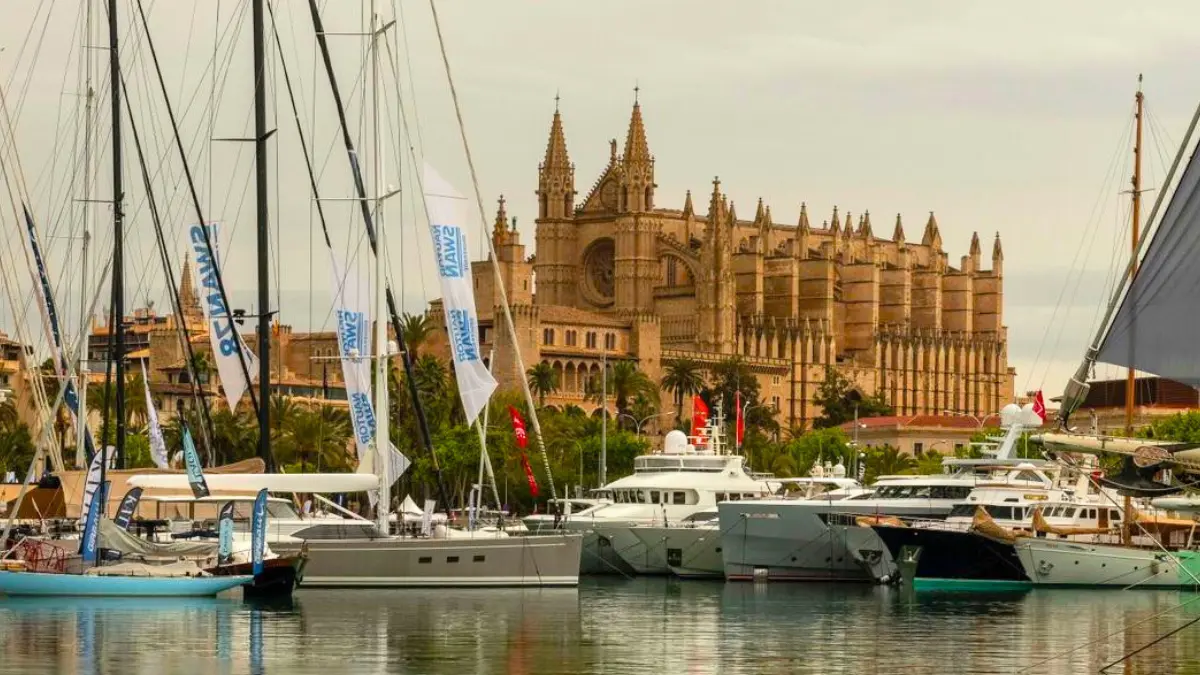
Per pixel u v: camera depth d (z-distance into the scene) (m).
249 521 168.38
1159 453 105.00
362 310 170.25
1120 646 134.00
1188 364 102.50
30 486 180.88
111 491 164.62
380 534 166.12
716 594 179.75
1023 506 186.12
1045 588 178.38
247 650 124.25
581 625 144.00
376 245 168.25
